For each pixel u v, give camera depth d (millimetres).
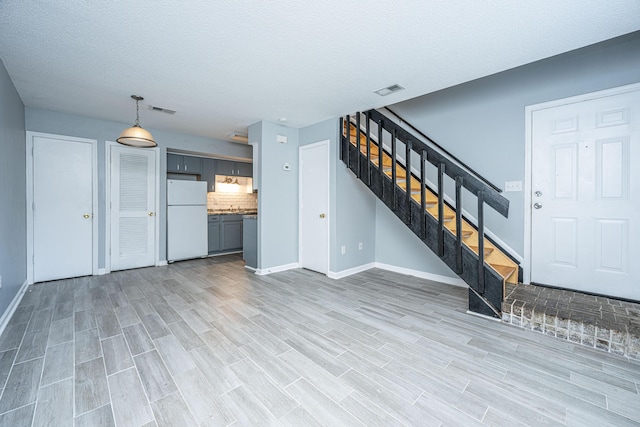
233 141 5445
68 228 3715
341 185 3816
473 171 3178
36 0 1561
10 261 2594
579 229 2652
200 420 1306
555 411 1362
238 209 6617
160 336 2117
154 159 4496
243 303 2822
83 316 2488
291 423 1288
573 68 2645
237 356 1847
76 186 3770
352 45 2055
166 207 4695
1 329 2170
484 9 1641
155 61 2301
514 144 2994
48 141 3553
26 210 3387
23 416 1325
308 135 4195
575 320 2023
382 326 2295
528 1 1563
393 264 4141
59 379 1601
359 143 3535
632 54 2375
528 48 2078
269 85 2752
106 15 1715
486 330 2217
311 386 1547
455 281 3439
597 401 1431
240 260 5059
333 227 3785
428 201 3523
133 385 1553
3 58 2254
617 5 1587
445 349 1936
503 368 1714
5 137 2455
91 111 3586
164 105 3348
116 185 4105
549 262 2816
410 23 1785
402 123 3908
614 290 2492
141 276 3871
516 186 2984
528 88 2898
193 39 1983
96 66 2391
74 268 3768
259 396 1468
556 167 2760
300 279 3709
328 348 1949
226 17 1736
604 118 2512
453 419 1312
